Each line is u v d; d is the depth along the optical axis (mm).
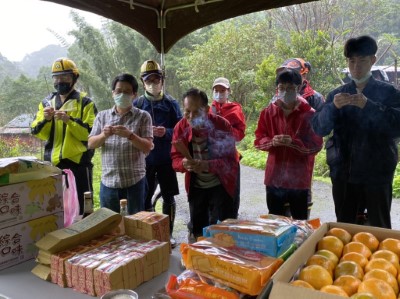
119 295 1059
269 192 2658
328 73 6094
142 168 2590
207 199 2641
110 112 2555
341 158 2293
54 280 1244
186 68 9031
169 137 3033
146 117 2539
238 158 3014
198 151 2516
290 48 6723
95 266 1158
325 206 4617
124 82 2406
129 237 1429
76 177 2990
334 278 1005
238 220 1259
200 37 10203
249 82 7844
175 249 1563
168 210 3158
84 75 7207
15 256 1395
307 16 7887
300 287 814
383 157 2145
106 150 2525
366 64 2119
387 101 2133
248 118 8047
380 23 7434
